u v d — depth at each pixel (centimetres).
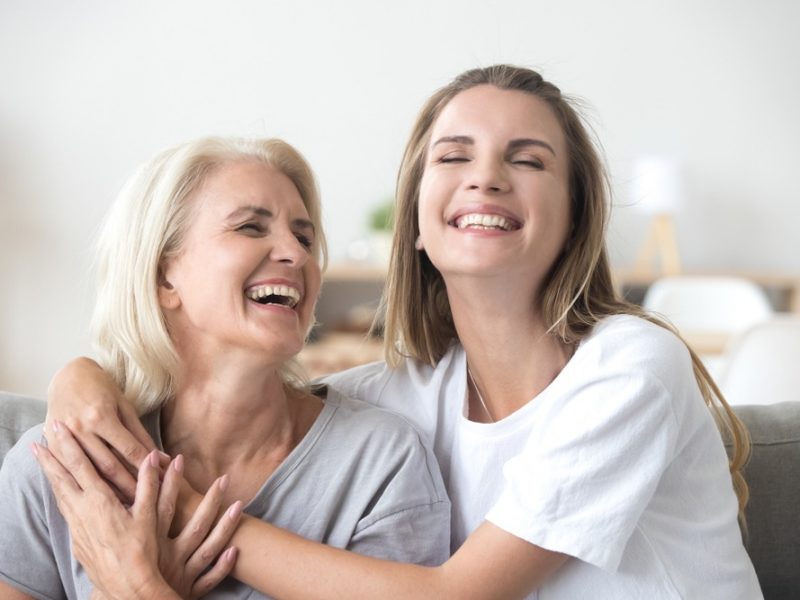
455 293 137
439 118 138
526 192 130
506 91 136
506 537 114
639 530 119
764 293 498
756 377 258
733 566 126
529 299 135
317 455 129
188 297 123
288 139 516
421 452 133
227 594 120
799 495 149
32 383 516
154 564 111
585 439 115
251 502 125
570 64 503
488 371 141
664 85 502
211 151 126
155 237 123
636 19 499
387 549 124
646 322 129
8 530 124
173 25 513
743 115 500
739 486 144
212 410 127
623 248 507
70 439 116
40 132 514
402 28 509
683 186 470
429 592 112
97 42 512
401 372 154
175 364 126
